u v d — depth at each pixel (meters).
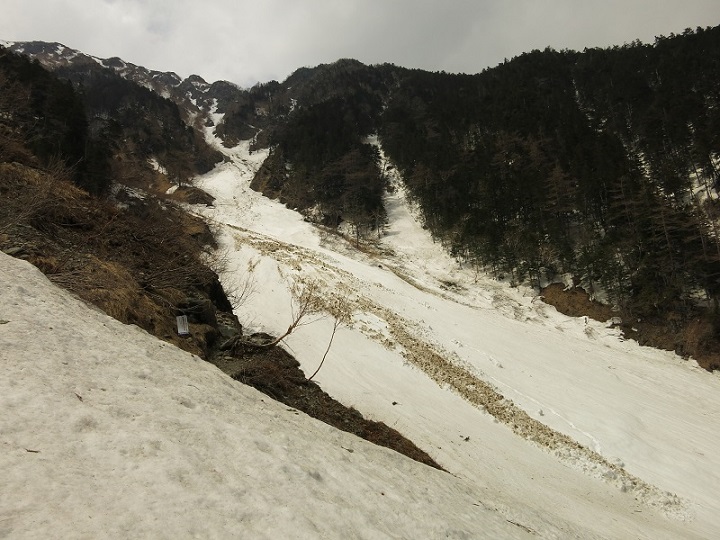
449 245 54.25
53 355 4.37
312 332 21.75
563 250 45.38
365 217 60.44
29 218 9.15
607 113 73.50
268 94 170.12
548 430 18.38
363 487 4.71
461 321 31.80
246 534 2.95
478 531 5.35
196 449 3.77
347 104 109.94
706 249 39.06
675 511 14.69
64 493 2.65
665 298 37.62
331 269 35.16
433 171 65.75
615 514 12.88
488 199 55.72
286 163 88.81
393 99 117.44
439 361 22.34
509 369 24.73
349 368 18.69
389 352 21.64
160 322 8.79
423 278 46.16
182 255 13.81
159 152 89.38
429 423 15.71
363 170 71.44
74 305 6.17
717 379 31.34
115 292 8.05
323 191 70.50
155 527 2.67
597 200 49.56
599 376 27.28
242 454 4.04
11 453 2.82
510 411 19.23
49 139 30.86
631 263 41.69
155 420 3.96
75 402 3.71
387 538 3.79
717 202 46.78
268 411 6.07
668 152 55.25
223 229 41.88
